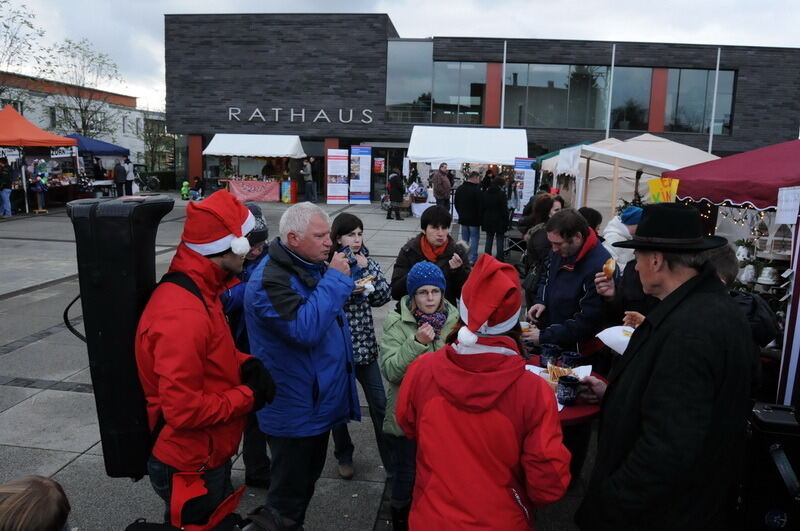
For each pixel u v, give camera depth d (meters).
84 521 3.11
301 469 2.65
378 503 3.34
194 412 1.91
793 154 4.94
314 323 2.39
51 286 8.58
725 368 1.77
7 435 4.01
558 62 24.25
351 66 24.88
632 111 24.48
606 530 1.98
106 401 2.04
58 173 19.61
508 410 1.79
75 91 28.80
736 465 1.92
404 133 25.22
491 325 1.81
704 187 5.17
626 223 4.98
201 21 25.00
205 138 26.44
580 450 3.15
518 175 18.61
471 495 1.79
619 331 2.79
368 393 3.41
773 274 4.96
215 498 2.21
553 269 3.75
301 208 2.49
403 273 3.98
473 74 24.67
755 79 23.88
